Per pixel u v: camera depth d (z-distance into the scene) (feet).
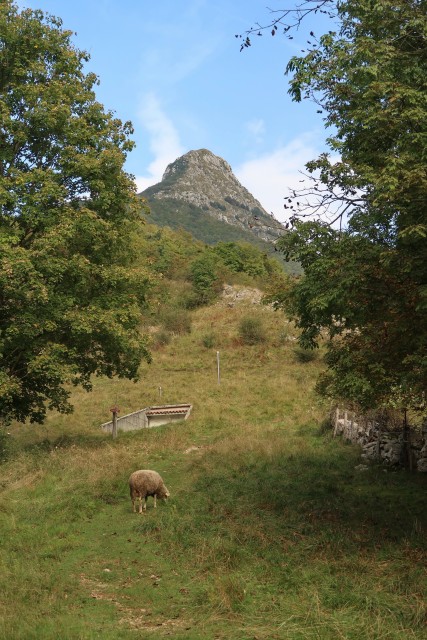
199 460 59.57
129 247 71.51
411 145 28.40
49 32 63.41
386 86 28.27
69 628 21.88
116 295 65.41
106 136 66.33
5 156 59.36
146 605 25.30
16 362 62.85
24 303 57.11
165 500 42.96
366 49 28.89
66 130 61.41
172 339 154.30
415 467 53.06
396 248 29.30
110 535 36.01
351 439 65.87
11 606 23.98
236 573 28.37
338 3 32.37
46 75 63.77
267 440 68.85
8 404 67.41
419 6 30.76
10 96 60.13
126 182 65.57
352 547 31.76
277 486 47.78
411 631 21.56
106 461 56.49
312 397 96.53
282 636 21.63
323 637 21.17
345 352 34.24
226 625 22.94
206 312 171.83
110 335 63.57
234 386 112.98
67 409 69.31
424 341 28.91
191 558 30.81
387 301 29.35
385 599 24.38
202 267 188.75
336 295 29.37
